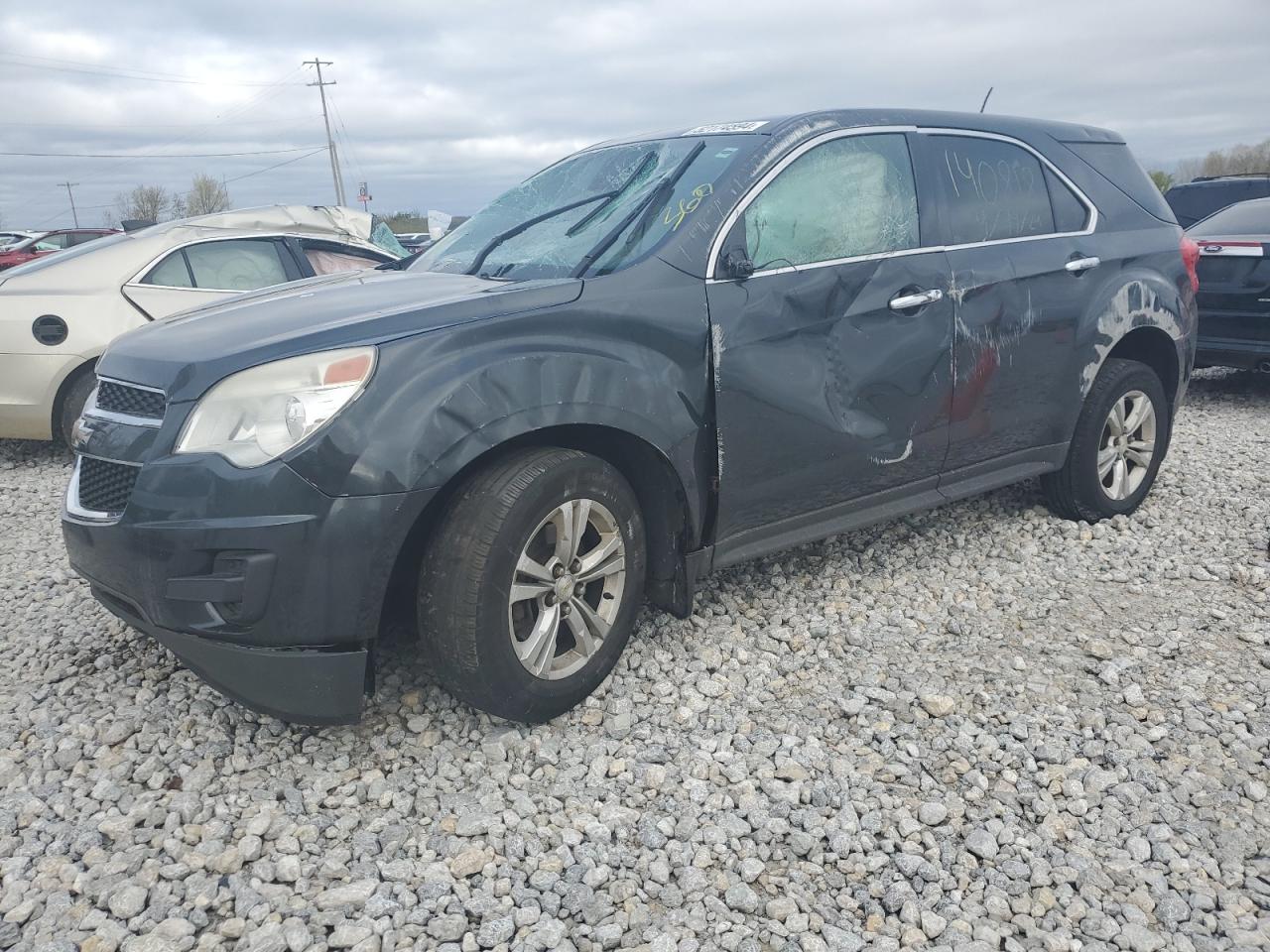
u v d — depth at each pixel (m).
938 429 4.02
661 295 3.21
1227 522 4.89
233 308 3.37
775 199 3.55
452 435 2.72
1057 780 2.86
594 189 3.91
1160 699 3.28
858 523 3.90
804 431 3.57
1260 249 7.51
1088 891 2.44
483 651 2.83
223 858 2.52
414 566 3.09
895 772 2.89
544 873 2.48
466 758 3.00
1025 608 3.97
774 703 3.29
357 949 2.24
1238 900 2.41
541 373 2.89
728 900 2.41
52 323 6.34
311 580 2.63
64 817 2.70
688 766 2.95
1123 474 4.88
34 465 6.79
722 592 4.09
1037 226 4.39
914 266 3.86
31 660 3.63
